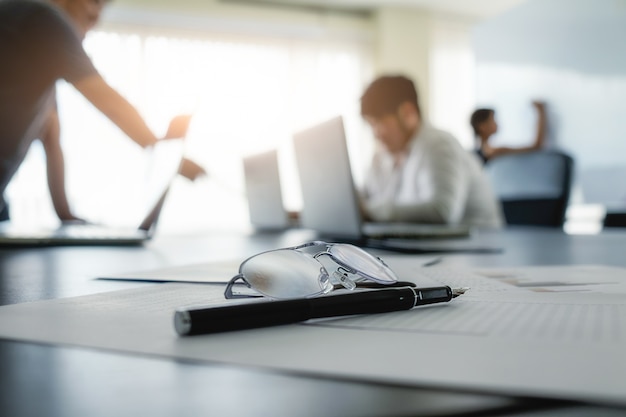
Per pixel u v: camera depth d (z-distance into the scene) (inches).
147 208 49.2
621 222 82.4
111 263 28.3
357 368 8.2
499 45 160.1
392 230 50.5
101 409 6.7
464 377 7.7
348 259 14.8
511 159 87.6
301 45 183.5
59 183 83.4
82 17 58.7
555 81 139.6
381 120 82.0
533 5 145.9
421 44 188.9
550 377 7.6
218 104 174.9
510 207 85.1
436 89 192.7
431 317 12.3
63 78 52.7
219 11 167.8
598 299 15.0
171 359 9.0
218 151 174.9
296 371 8.1
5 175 50.8
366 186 96.7
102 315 12.6
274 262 14.2
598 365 8.2
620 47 118.4
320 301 11.7
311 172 47.5
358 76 188.9
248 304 11.2
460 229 49.6
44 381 7.8
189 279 19.1
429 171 73.5
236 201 175.5
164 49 168.1
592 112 127.6
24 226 69.9
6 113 49.1
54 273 23.2
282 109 181.2
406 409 6.6
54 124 82.3
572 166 80.0
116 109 57.2
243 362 8.6
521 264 26.3
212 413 6.5
